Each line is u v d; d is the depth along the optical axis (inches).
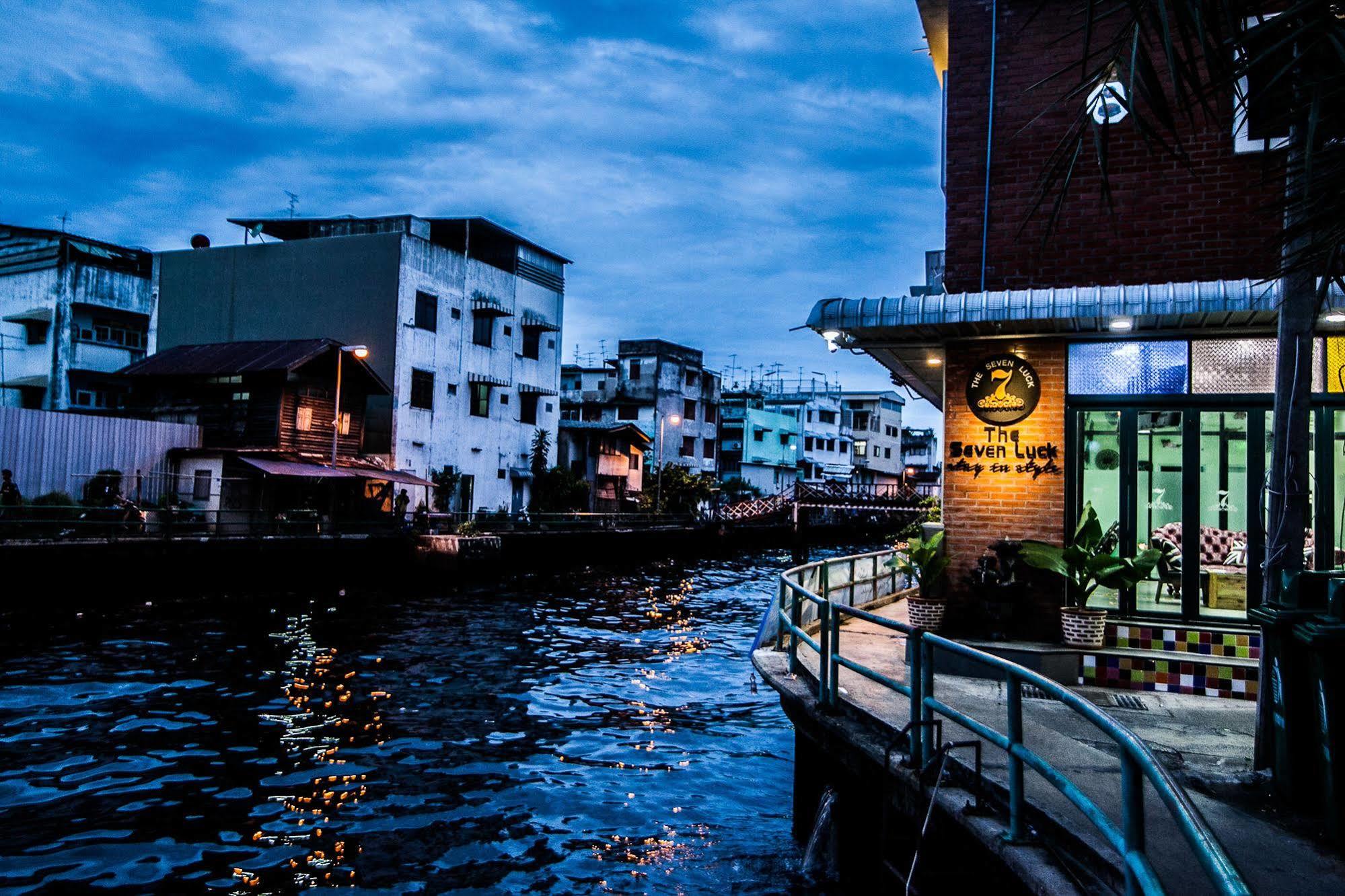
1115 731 117.5
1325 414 315.3
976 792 189.2
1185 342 336.5
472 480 1571.1
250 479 1159.6
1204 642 316.5
